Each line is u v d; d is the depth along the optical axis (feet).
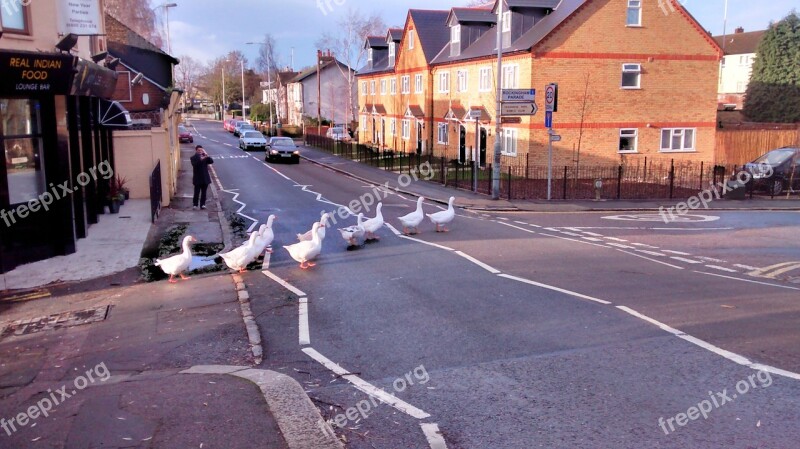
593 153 110.11
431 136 146.51
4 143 41.81
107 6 142.61
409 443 18.86
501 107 81.87
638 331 28.89
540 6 113.60
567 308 32.86
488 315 31.73
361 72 199.93
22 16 41.68
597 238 57.88
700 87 114.52
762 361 24.94
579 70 107.24
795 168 93.76
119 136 74.84
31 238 44.34
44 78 41.24
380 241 53.98
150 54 113.39
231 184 100.17
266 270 42.78
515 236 57.47
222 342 28.02
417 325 30.30
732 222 69.77
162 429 19.03
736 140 123.95
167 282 39.19
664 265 45.24
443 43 150.30
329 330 29.78
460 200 83.82
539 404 21.29
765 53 174.29
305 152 173.78
